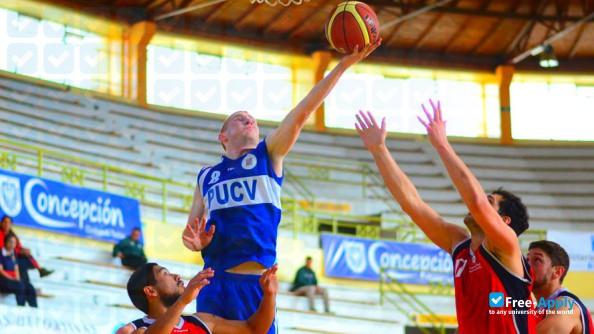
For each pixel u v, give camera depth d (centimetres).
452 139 2739
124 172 1919
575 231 2344
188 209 1962
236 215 512
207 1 2425
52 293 1450
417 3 2525
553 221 2545
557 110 2830
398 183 531
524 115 2817
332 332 1798
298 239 1995
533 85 2847
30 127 2069
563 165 2716
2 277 1323
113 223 1684
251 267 512
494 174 2664
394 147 2638
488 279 491
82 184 1794
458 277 505
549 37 2662
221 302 509
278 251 1933
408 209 529
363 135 543
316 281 1881
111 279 1570
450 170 484
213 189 520
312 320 1772
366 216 2392
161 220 1858
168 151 2275
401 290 2055
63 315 1419
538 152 2752
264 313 496
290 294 1803
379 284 2033
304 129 2592
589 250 2236
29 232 1538
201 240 502
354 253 2044
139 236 1675
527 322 490
